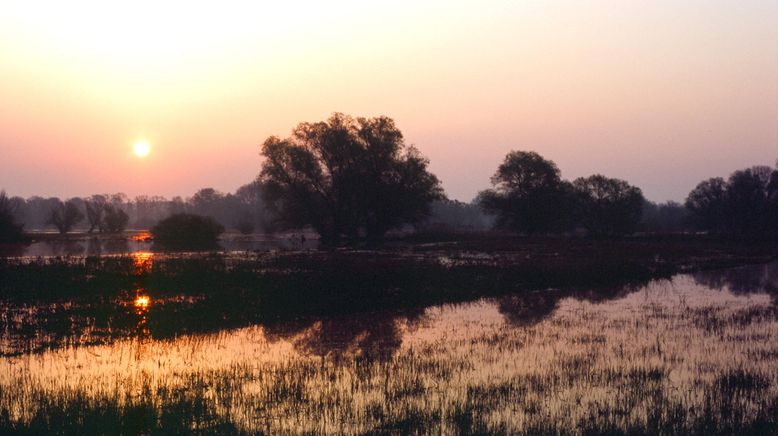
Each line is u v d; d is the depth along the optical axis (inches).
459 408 556.1
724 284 1678.2
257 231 5954.7
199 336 913.5
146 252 2669.8
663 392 614.5
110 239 4097.0
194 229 3267.7
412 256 2375.7
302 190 3253.0
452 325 1020.5
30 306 1115.3
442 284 1513.3
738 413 543.8
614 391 617.6
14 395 582.2
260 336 920.3
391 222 3371.1
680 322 1040.2
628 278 1772.9
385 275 1632.6
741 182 4842.5
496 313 1154.7
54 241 3843.5
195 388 616.1
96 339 874.8
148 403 555.8
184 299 1216.2
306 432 499.8
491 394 601.6
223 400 575.5
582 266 1950.1
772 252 2989.7
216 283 1429.6
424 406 565.3
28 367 721.6
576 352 800.3
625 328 983.0
